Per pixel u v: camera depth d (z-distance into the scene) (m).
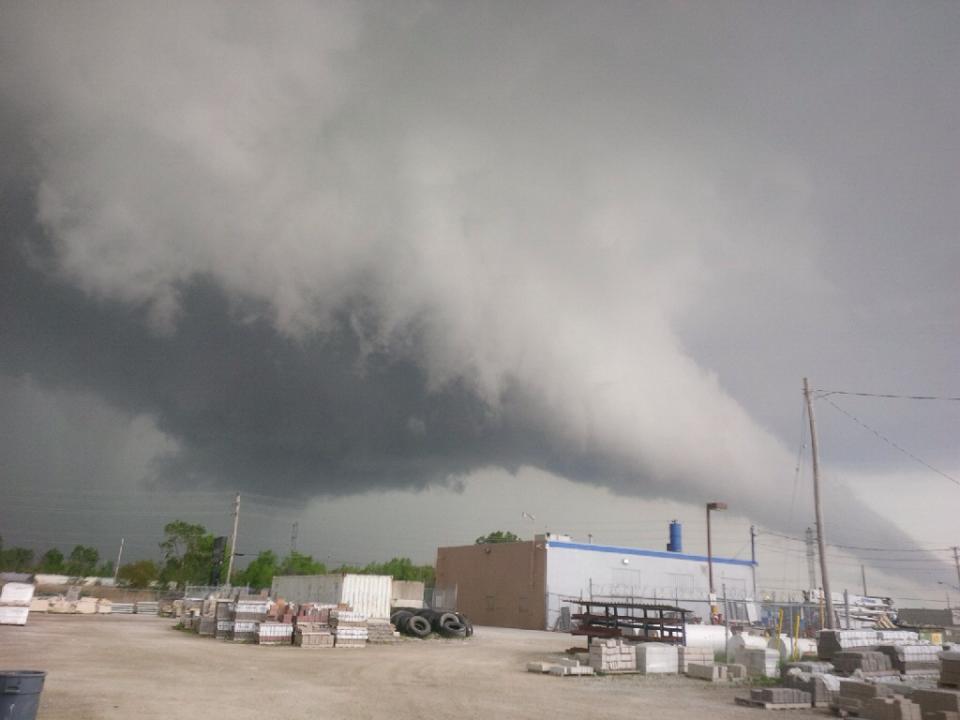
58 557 115.50
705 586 54.28
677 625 26.67
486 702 13.94
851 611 48.31
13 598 29.75
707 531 43.22
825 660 23.06
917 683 19.20
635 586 50.69
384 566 93.62
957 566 73.00
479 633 39.44
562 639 35.28
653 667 20.33
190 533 88.81
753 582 57.53
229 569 74.00
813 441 32.44
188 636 28.44
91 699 12.21
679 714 13.41
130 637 26.52
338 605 29.02
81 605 44.19
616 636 25.69
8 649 19.73
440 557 57.03
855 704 13.88
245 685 14.97
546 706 13.71
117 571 108.25
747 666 20.58
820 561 30.70
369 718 11.60
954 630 40.69
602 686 17.45
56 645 21.70
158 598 69.38
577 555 48.75
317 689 14.84
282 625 26.42
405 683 16.52
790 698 14.75
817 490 31.62
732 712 13.96
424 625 33.53
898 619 46.53
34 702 7.91
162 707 11.78
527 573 48.62
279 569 84.50
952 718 12.98
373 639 29.11
